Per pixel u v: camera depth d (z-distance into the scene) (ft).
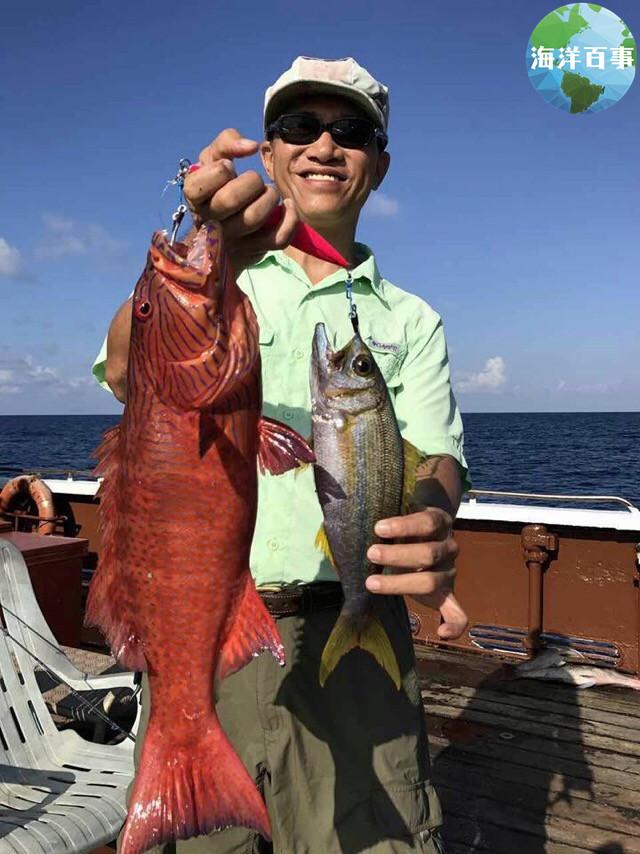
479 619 8.45
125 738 5.11
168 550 2.26
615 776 5.73
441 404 3.37
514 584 8.33
